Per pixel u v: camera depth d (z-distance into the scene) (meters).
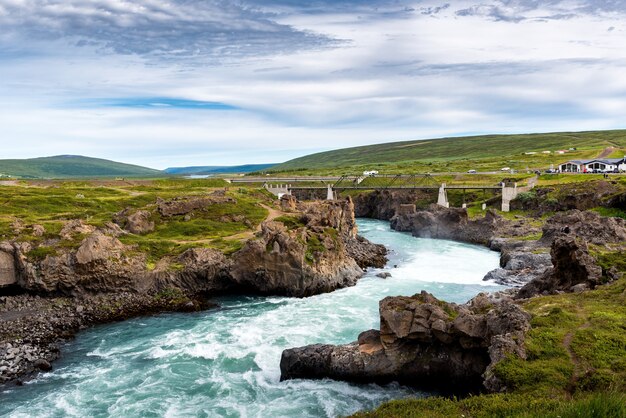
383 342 44.66
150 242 90.00
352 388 44.47
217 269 81.94
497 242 116.81
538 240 105.06
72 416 41.81
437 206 154.75
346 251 102.56
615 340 36.72
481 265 100.44
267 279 80.50
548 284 63.69
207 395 44.94
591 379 31.75
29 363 52.59
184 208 115.94
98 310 70.69
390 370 44.25
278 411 41.25
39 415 42.06
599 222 98.44
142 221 105.44
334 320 65.25
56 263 74.25
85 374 50.22
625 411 20.91
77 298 74.31
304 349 47.56
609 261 61.06
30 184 178.88
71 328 64.25
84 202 132.75
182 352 55.38
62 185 179.88
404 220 157.12
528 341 37.56
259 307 73.19
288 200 139.00
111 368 51.59
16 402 44.44
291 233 85.56
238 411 41.66
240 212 120.69
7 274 73.81
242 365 51.34
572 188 141.88
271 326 63.31
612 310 43.59
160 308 72.50
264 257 80.75
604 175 162.38
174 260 84.06
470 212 158.50
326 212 112.75
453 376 42.84
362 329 61.06
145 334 62.03
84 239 78.06
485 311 45.31
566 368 33.69
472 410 29.88
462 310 43.56
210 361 52.66
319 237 89.00
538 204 146.75
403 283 85.94
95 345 58.56
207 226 108.19
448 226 139.50
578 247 60.28
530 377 33.31
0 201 121.31
